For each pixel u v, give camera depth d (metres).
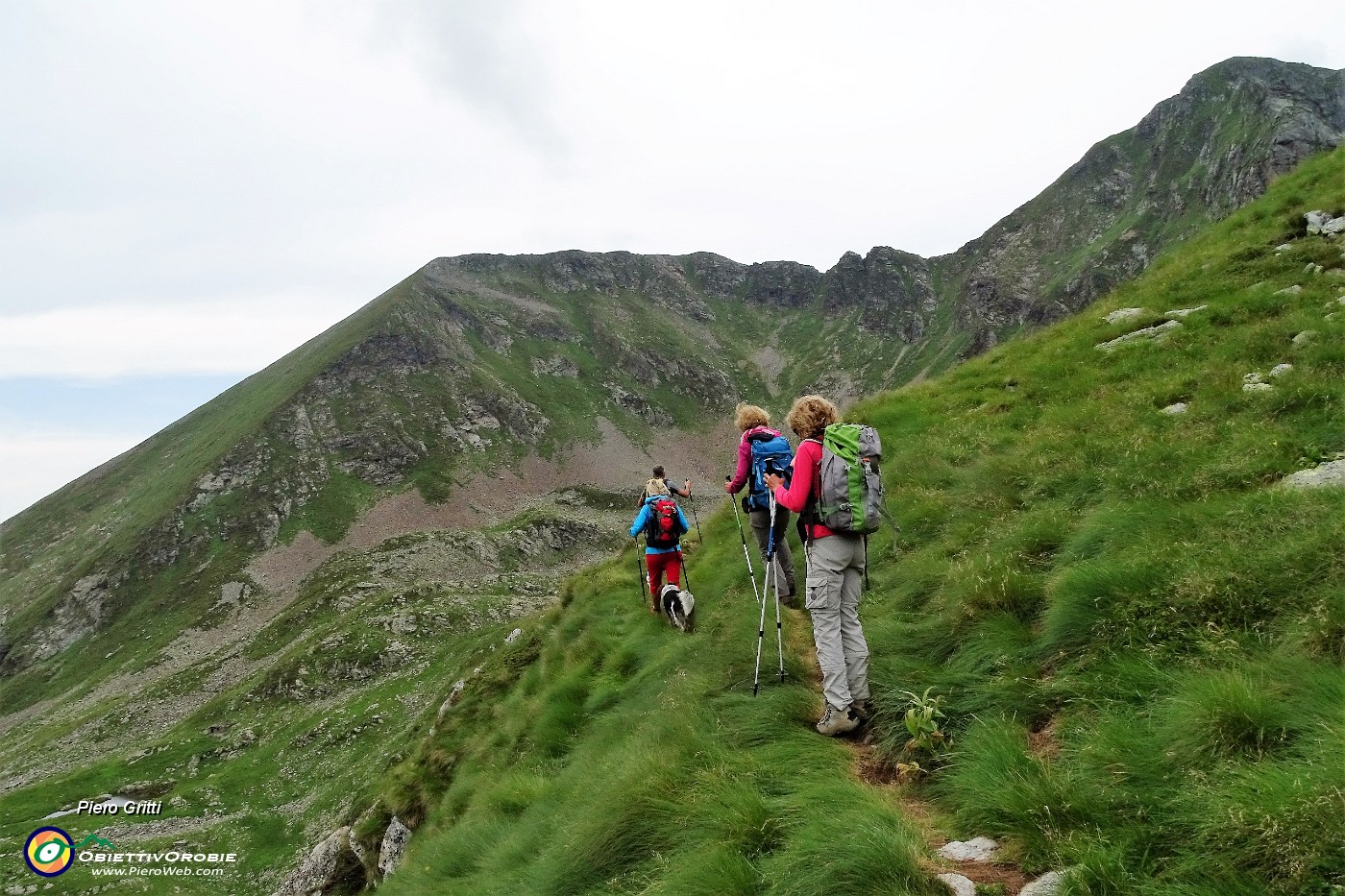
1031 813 4.02
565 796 8.10
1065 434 10.65
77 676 141.75
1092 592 5.80
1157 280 18.72
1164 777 3.87
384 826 17.66
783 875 4.23
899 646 6.85
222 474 197.75
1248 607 4.88
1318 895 2.86
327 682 102.06
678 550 12.45
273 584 165.88
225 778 77.75
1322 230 15.70
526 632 21.70
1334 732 3.45
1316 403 8.13
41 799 77.62
